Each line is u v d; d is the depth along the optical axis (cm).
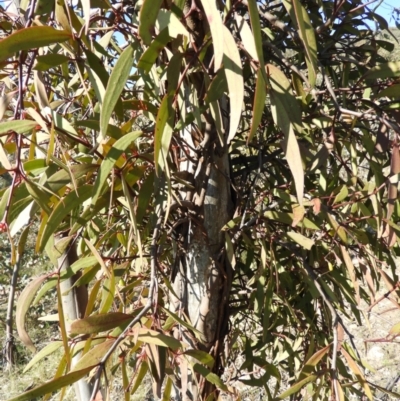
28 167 61
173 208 77
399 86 74
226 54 46
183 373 62
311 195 90
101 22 84
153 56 53
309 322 100
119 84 50
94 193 56
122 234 81
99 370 53
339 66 113
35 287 61
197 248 82
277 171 105
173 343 55
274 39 98
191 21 64
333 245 88
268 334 102
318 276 82
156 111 69
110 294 64
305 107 86
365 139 84
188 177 79
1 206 59
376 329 187
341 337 73
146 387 200
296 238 79
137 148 72
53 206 66
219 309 83
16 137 54
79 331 55
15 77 75
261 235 82
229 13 56
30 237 252
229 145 84
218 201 82
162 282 87
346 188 77
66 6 54
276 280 87
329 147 78
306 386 96
